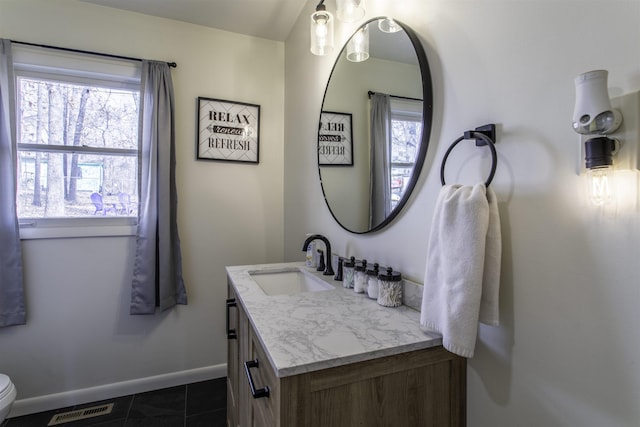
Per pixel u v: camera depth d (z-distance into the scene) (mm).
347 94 1452
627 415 530
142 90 2010
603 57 559
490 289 715
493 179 765
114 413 1866
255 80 2387
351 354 723
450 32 897
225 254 2305
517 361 711
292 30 2273
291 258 2285
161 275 2037
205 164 2246
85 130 2006
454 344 713
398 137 1098
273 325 891
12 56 1796
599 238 564
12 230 1795
